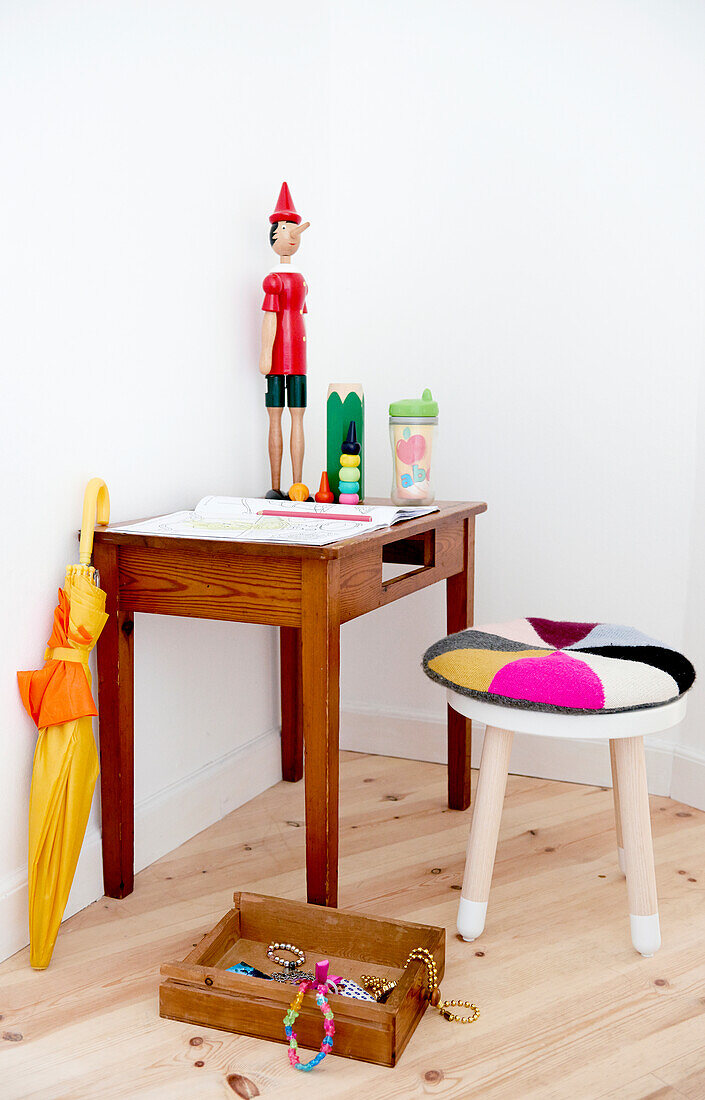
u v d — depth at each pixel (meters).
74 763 1.45
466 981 1.42
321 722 1.46
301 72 2.14
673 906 1.63
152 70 1.69
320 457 2.32
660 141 1.98
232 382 2.00
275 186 2.08
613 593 2.13
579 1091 1.19
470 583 2.00
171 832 1.85
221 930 1.44
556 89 2.04
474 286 2.16
